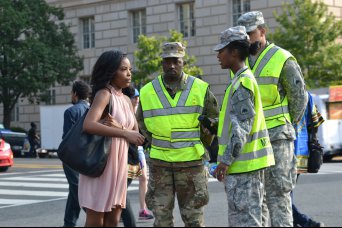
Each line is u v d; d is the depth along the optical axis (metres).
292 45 38.47
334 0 41.97
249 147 6.76
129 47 48.59
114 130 6.44
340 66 37.81
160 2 46.84
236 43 6.90
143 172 11.70
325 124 30.81
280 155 7.72
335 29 38.59
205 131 8.20
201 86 8.21
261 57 8.04
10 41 45.59
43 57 45.16
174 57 8.06
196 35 45.03
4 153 25.14
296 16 38.88
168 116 8.07
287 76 7.93
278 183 7.70
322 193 15.40
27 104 54.22
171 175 8.12
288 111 7.99
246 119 6.62
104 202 6.48
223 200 14.45
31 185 19.81
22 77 45.41
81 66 48.50
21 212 13.71
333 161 32.00
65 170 10.19
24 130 49.19
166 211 8.14
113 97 6.67
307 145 9.29
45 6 47.03
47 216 12.99
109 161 6.50
